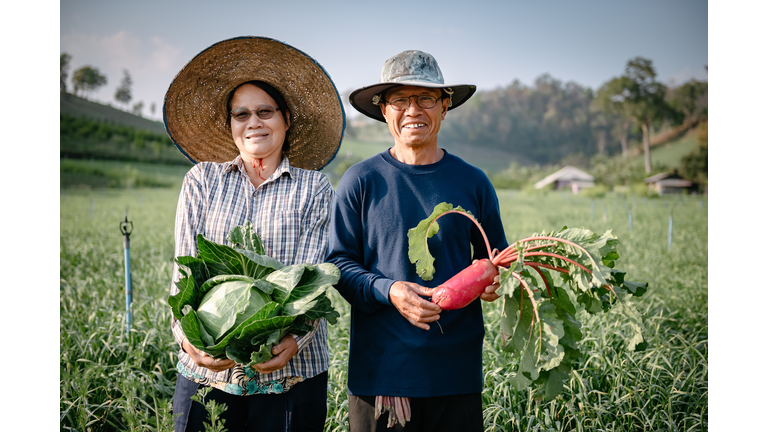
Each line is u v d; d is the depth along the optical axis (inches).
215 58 96.9
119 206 1017.5
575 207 1208.8
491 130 4190.5
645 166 2807.6
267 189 95.0
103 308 205.2
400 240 88.4
